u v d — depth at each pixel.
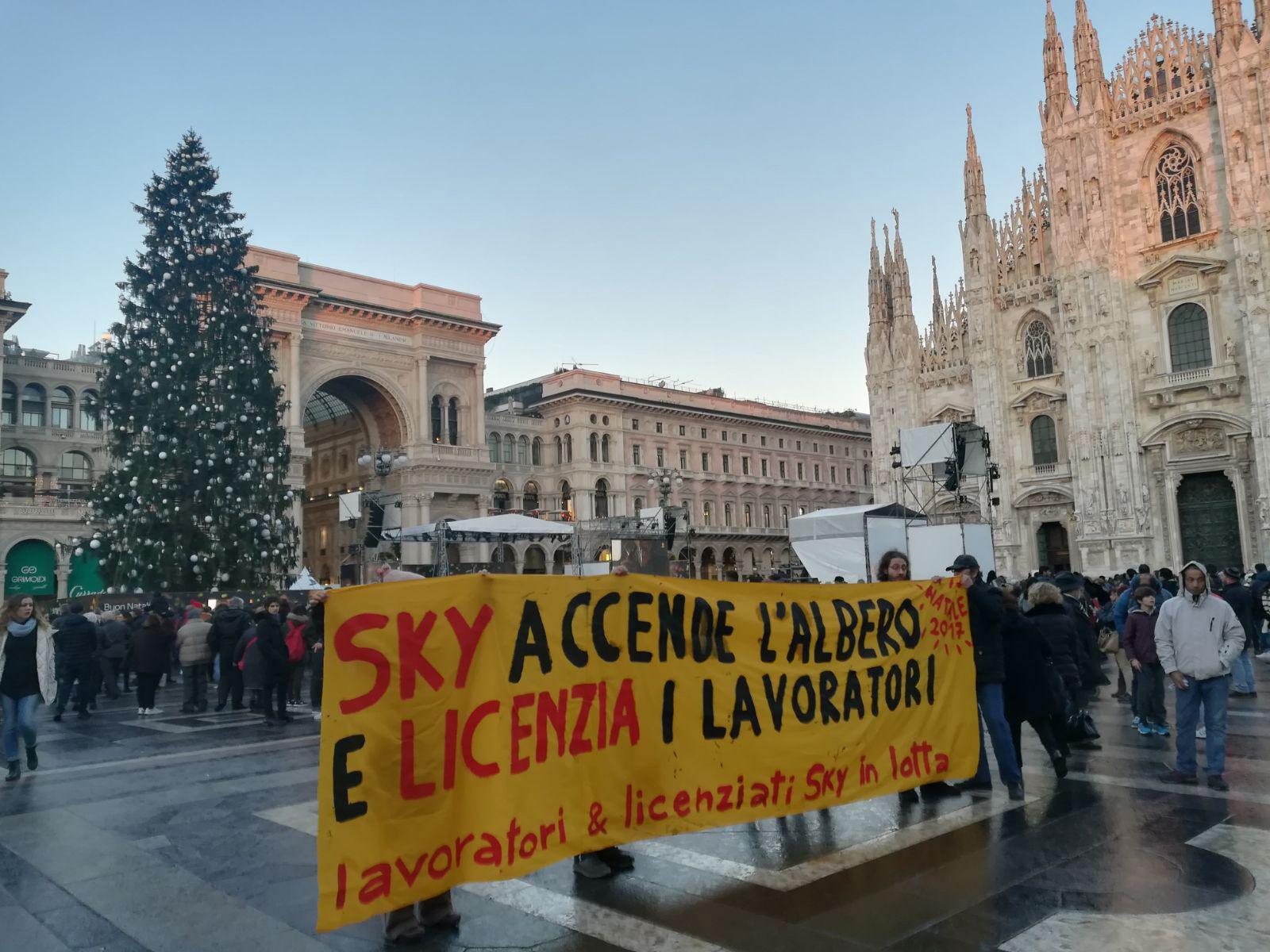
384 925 6.46
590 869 7.30
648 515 53.97
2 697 12.29
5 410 58.94
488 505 68.81
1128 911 6.20
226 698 19.61
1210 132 46.81
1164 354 47.66
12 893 7.26
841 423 102.19
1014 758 9.45
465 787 6.33
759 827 8.67
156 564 34.81
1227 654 9.77
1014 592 10.33
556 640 6.98
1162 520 47.19
